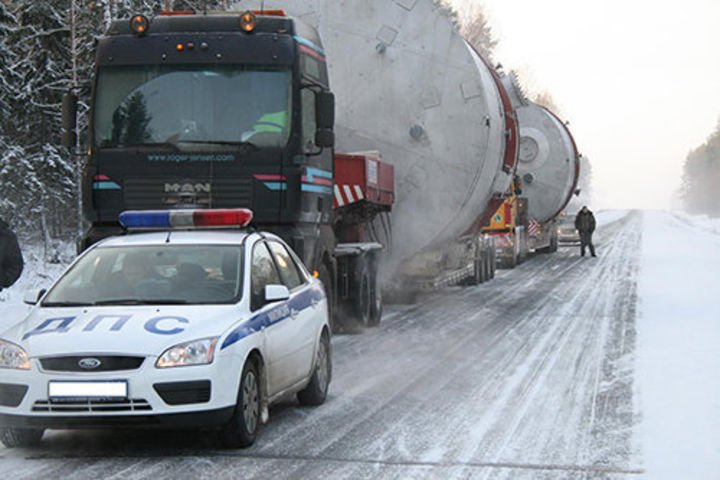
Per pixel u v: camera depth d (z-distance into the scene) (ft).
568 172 122.42
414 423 29.58
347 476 23.30
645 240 182.19
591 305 67.41
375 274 55.93
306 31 45.09
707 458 24.99
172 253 29.27
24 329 26.04
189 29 42.80
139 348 24.64
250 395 26.61
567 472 23.72
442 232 63.10
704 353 43.55
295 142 41.70
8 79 86.53
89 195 42.47
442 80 61.82
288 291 28.84
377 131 62.49
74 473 23.70
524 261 123.24
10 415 24.85
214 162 41.63
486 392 34.96
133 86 42.50
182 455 25.55
